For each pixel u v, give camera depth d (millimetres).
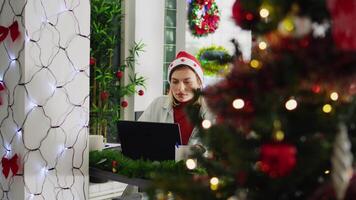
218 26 4098
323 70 889
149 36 3998
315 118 922
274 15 899
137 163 1682
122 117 3887
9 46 1682
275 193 957
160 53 4090
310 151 911
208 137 1056
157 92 4090
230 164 1025
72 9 1753
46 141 1696
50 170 1714
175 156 1790
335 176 853
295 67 898
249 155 966
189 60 2514
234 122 1002
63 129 1749
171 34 4191
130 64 3896
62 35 1725
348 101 911
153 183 1049
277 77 922
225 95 1003
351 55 849
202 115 1124
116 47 3859
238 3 996
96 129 3576
